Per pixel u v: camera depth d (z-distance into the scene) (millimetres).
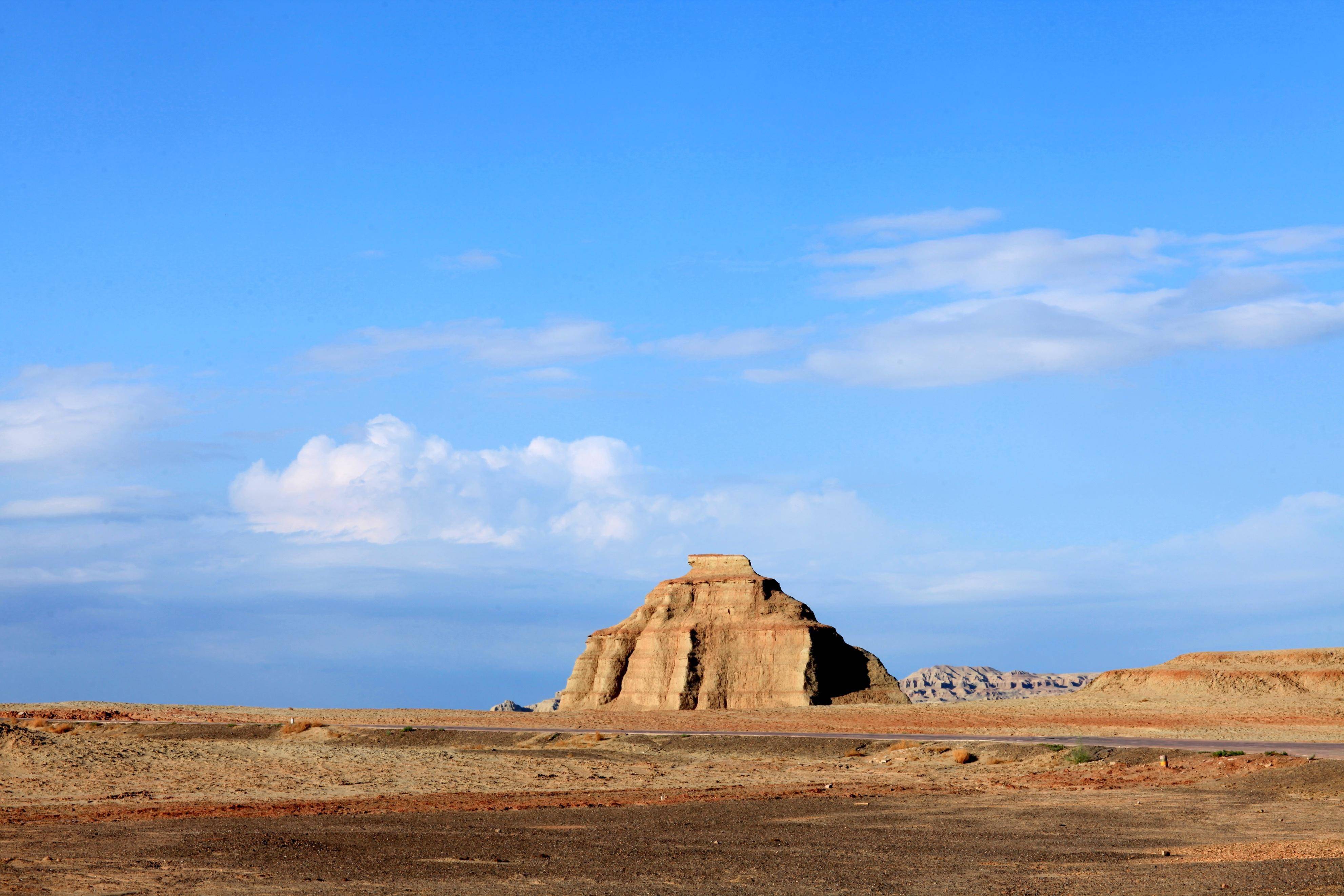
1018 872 31641
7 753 65375
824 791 56812
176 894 28078
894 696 142625
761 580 154750
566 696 153250
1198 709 116562
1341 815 41875
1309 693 126125
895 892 28734
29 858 33281
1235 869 30469
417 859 34250
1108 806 46938
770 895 28375
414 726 109125
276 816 46719
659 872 32000
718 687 142625
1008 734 87562
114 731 103875
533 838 39094
